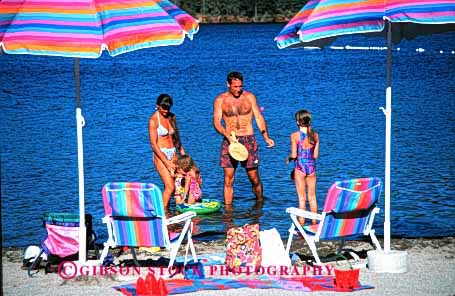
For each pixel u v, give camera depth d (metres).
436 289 20.56
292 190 37.44
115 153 48.44
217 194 37.12
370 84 94.56
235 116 34.34
